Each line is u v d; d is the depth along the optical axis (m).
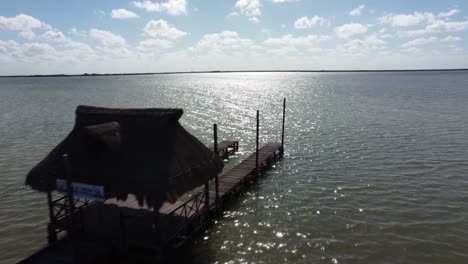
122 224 14.16
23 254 15.38
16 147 34.06
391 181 23.86
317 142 36.12
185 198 20.19
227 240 16.52
